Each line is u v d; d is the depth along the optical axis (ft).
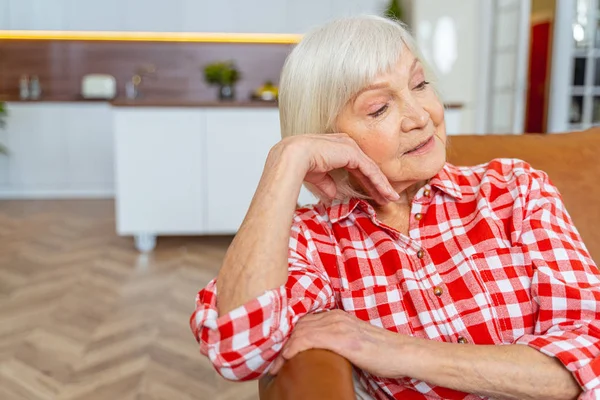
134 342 8.59
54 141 19.20
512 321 3.27
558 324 3.12
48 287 10.89
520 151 4.66
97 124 19.25
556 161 4.57
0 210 17.38
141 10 20.02
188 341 8.65
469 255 3.38
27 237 14.38
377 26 3.30
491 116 17.93
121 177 12.80
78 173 19.44
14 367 7.87
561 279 3.19
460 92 17.94
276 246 2.91
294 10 20.18
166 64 21.06
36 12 19.83
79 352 8.30
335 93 3.27
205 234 14.52
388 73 3.22
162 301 10.18
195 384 7.48
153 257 12.70
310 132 3.44
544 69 21.94
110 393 7.24
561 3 15.99
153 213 12.96
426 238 3.51
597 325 3.03
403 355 2.86
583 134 4.76
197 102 12.64
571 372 2.84
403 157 3.37
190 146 12.85
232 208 13.15
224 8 20.11
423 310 3.31
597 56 16.33
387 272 3.44
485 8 17.56
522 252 3.34
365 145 3.32
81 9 19.90
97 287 10.87
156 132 12.72
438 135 3.49
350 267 3.47
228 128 12.90
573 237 3.44
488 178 3.70
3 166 19.11
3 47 20.39
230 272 2.90
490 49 17.70
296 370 2.70
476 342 3.25
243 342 2.74
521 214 3.45
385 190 3.29
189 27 20.17
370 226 3.53
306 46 3.37
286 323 2.85
